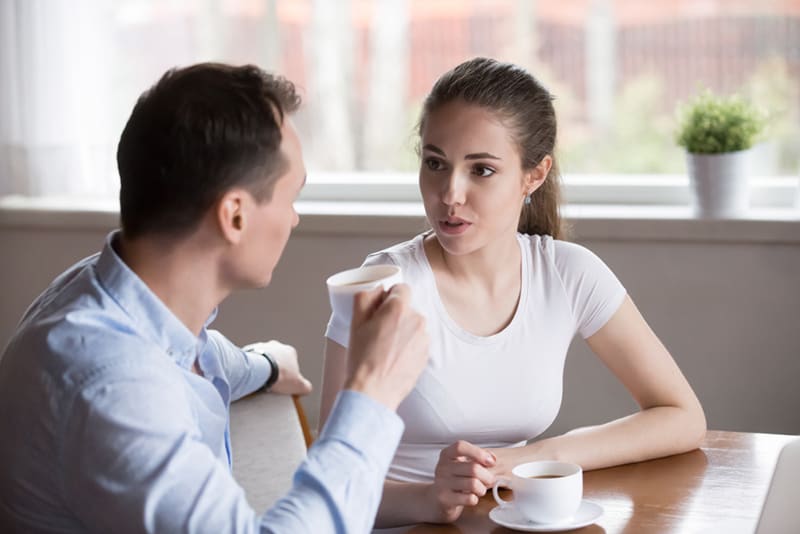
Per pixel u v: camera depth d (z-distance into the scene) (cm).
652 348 257
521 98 239
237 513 154
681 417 241
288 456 260
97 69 474
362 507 163
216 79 170
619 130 465
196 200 167
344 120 492
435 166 240
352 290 183
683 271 415
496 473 222
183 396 163
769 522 198
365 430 166
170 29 493
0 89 471
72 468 156
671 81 458
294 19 491
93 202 477
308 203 469
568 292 255
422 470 246
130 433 153
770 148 438
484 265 248
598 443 230
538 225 270
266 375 298
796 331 409
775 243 405
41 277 478
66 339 161
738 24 447
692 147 412
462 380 245
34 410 159
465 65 243
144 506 152
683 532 194
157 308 171
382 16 482
